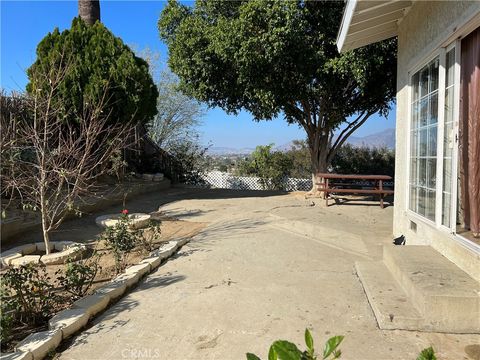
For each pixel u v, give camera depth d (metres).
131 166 13.56
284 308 3.88
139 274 4.81
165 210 9.78
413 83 5.67
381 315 3.46
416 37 5.40
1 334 3.16
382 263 5.08
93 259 5.54
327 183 10.23
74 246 5.86
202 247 6.27
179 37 10.78
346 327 3.46
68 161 6.91
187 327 3.52
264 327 3.49
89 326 3.61
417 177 5.46
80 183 6.57
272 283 4.62
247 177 15.72
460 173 4.39
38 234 7.04
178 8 11.80
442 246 4.46
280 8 9.16
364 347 3.11
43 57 9.92
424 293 3.38
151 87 11.58
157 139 20.25
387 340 3.21
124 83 10.27
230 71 10.83
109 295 4.08
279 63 9.58
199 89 11.22
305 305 3.95
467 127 4.29
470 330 3.30
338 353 1.41
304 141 15.59
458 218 4.48
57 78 6.41
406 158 5.81
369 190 9.58
